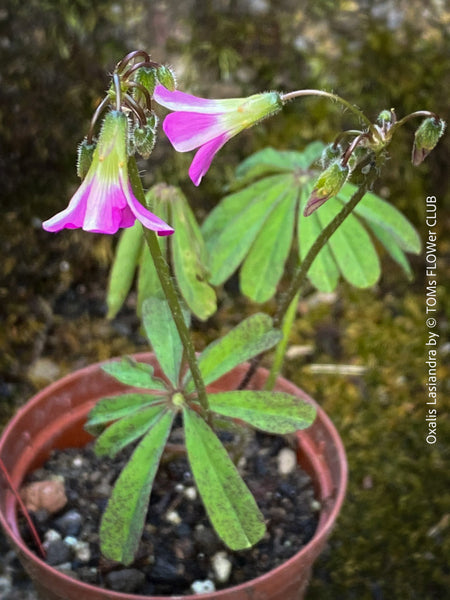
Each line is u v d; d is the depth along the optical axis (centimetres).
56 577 15
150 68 12
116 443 16
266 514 18
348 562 22
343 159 13
